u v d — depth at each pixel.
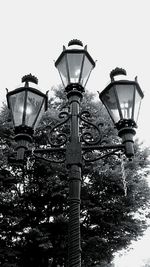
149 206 12.59
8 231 10.85
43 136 12.33
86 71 3.93
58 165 11.50
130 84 3.54
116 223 12.10
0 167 11.45
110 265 14.09
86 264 11.79
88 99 14.34
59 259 11.64
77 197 2.92
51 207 12.16
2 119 12.20
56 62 4.06
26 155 3.47
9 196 10.83
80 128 7.18
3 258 10.55
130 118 3.37
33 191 12.30
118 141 13.02
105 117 13.44
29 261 11.09
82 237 11.72
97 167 11.63
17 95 3.62
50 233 10.58
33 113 3.54
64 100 14.50
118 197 12.22
